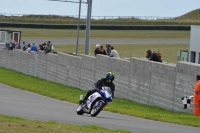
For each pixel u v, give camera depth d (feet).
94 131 117.29
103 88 169.07
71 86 345.51
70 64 347.56
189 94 215.72
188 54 389.19
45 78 395.34
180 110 221.87
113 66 288.92
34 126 114.62
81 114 175.42
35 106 196.13
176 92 225.56
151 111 222.28
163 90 236.84
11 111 165.68
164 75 236.22
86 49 387.34
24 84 329.31
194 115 191.31
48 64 388.57
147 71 252.21
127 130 131.03
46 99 240.32
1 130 104.06
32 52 428.15
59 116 161.17
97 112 168.86
